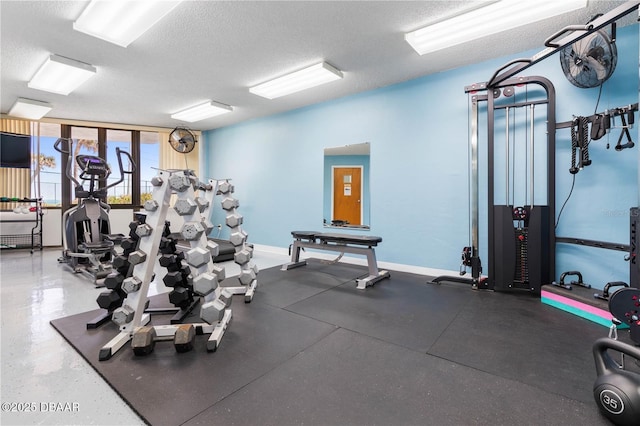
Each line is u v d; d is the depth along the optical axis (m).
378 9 2.37
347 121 4.38
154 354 1.80
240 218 2.93
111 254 4.15
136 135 6.17
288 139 5.11
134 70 3.44
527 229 2.89
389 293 2.99
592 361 1.70
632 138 2.53
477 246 3.18
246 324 2.25
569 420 1.24
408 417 1.27
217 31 2.67
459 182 3.46
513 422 1.24
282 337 2.03
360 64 3.35
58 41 2.78
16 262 4.38
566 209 2.86
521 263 2.93
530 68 3.05
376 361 1.72
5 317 2.36
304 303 2.71
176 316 2.34
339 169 4.50
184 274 2.48
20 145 5.18
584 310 2.33
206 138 6.60
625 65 2.59
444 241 3.57
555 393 1.42
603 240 2.68
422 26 2.61
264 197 5.52
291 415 1.28
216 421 1.25
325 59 3.22
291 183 5.10
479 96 3.13
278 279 3.52
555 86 2.92
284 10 2.38
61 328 2.14
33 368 1.66
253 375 1.58
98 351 1.82
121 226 6.09
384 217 4.04
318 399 1.39
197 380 1.54
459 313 2.46
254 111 5.14
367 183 4.23
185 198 1.96
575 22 2.55
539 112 3.00
